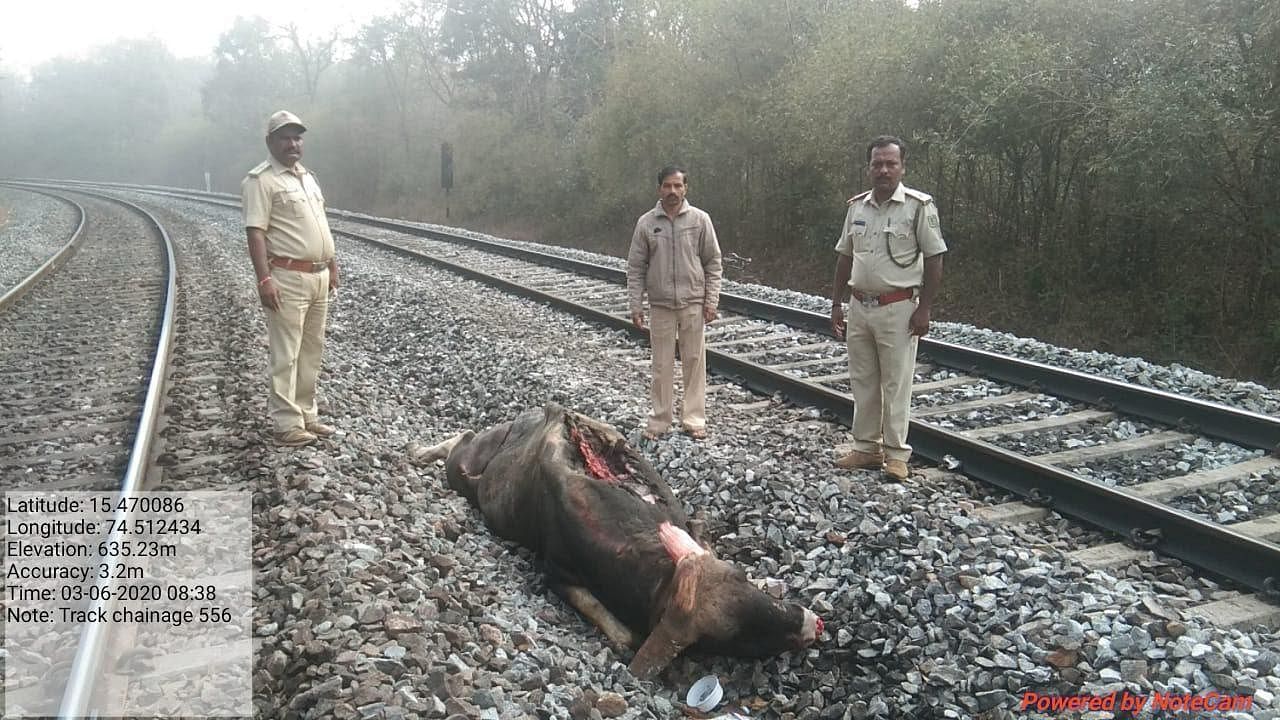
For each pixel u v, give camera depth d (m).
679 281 6.11
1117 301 11.90
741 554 4.71
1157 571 4.36
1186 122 9.88
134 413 7.02
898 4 15.71
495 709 3.21
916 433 6.02
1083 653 3.55
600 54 31.91
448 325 10.02
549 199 29.31
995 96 11.80
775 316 10.41
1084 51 11.77
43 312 11.79
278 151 5.81
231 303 11.52
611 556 4.07
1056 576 4.12
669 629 3.78
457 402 7.71
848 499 4.97
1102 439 6.20
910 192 5.22
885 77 13.93
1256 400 6.92
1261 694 3.25
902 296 5.25
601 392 7.17
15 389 7.85
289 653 3.51
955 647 3.74
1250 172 10.40
